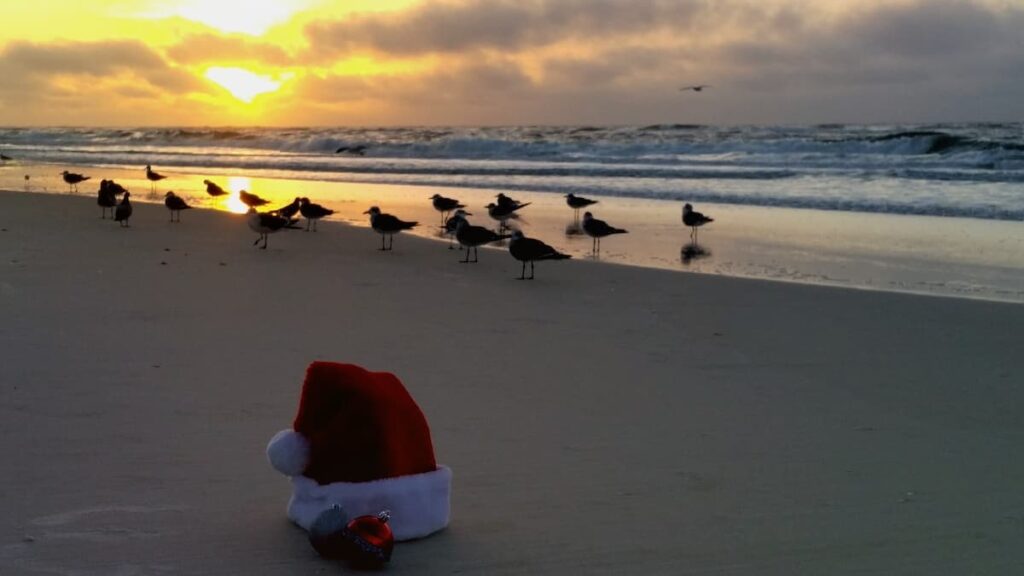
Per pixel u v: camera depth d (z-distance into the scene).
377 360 7.32
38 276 10.68
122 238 14.44
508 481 4.74
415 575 3.66
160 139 72.44
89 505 4.21
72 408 5.71
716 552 3.94
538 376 6.98
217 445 5.09
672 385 6.81
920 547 4.05
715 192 24.38
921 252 14.84
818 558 3.92
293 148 56.59
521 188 26.75
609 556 3.88
